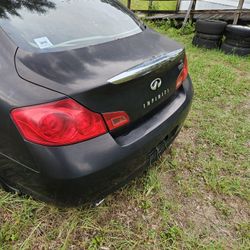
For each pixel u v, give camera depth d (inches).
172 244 72.3
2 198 77.3
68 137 55.3
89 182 58.1
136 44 75.4
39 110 54.2
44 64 59.2
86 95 55.8
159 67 68.8
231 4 275.1
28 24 66.9
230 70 183.2
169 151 105.3
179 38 259.4
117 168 61.7
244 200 87.5
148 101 70.6
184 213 81.6
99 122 58.9
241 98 149.0
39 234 71.7
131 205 81.9
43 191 62.1
